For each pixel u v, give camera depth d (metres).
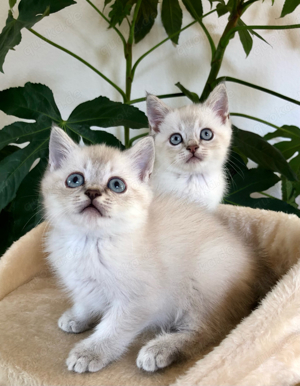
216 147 0.32
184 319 0.22
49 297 0.27
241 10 0.36
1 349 0.20
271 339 0.18
